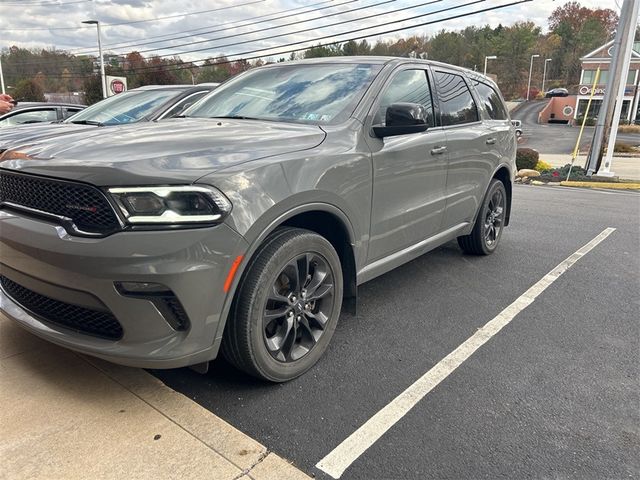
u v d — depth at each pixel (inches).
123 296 86.7
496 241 216.8
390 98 137.9
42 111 382.0
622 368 121.8
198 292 88.5
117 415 96.2
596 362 124.4
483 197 195.6
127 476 81.5
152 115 239.5
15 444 87.4
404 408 103.3
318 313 117.7
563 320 149.5
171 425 94.0
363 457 88.7
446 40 3442.4
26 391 102.5
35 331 100.4
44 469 82.1
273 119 132.6
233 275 92.8
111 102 271.9
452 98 172.6
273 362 106.1
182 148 97.3
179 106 246.8
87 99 1771.7
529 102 3206.2
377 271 137.1
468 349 129.9
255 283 97.5
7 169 101.3
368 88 133.5
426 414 101.6
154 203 85.3
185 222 86.4
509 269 196.9
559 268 199.0
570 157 962.7
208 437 91.2
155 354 89.1
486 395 108.9
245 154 98.7
